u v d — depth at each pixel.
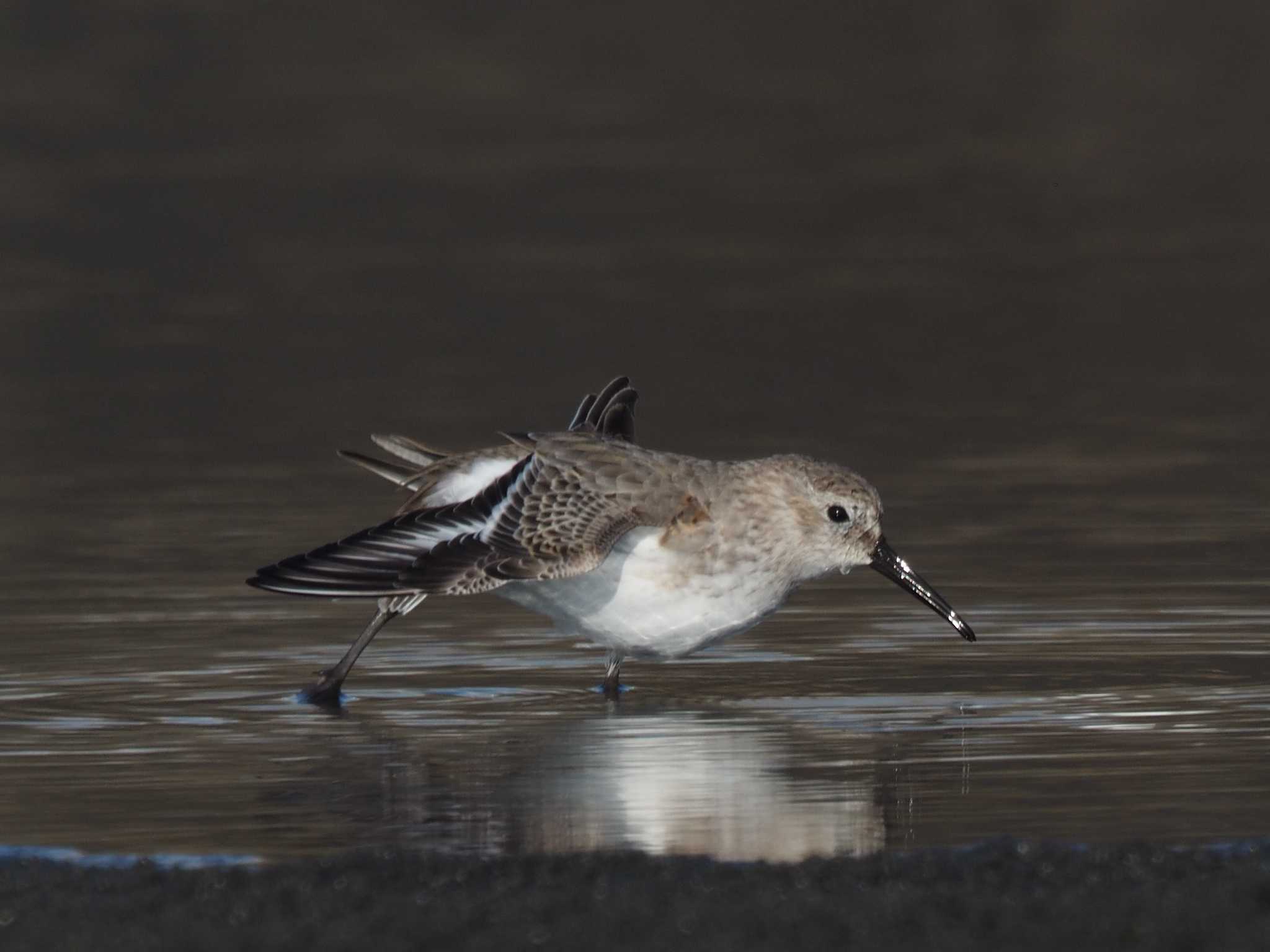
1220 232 29.95
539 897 8.16
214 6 38.12
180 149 33.03
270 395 21.97
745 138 34.94
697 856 8.90
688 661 12.99
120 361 23.52
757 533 12.42
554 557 11.79
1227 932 7.69
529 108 35.94
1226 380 22.67
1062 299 26.52
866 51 38.56
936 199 31.81
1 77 35.12
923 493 17.98
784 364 23.44
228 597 14.62
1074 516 17.08
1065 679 12.32
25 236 29.02
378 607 12.15
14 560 15.77
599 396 13.89
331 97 35.53
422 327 25.11
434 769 10.41
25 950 7.72
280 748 10.87
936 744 10.81
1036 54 38.53
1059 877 8.35
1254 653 12.87
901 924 7.81
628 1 39.72
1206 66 37.50
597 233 29.97
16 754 10.70
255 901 8.16
